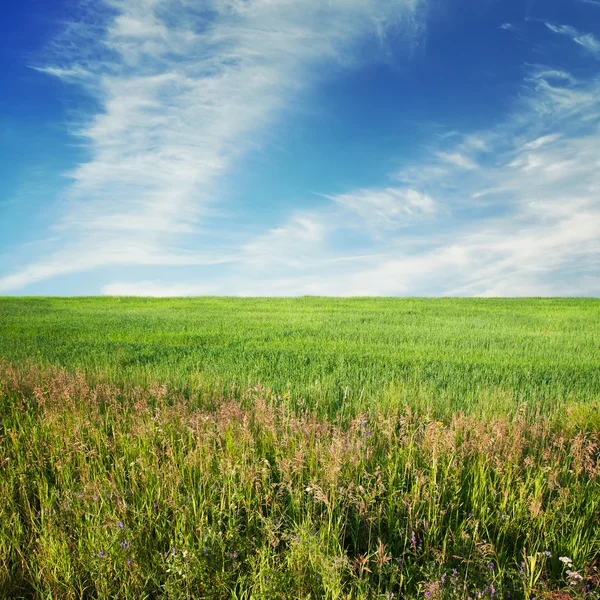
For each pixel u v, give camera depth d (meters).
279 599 3.19
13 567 3.57
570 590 3.30
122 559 3.45
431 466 4.82
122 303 29.31
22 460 5.15
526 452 5.64
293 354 12.23
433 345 14.01
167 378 8.87
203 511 3.97
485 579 3.41
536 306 26.17
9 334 16.17
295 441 5.43
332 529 3.90
